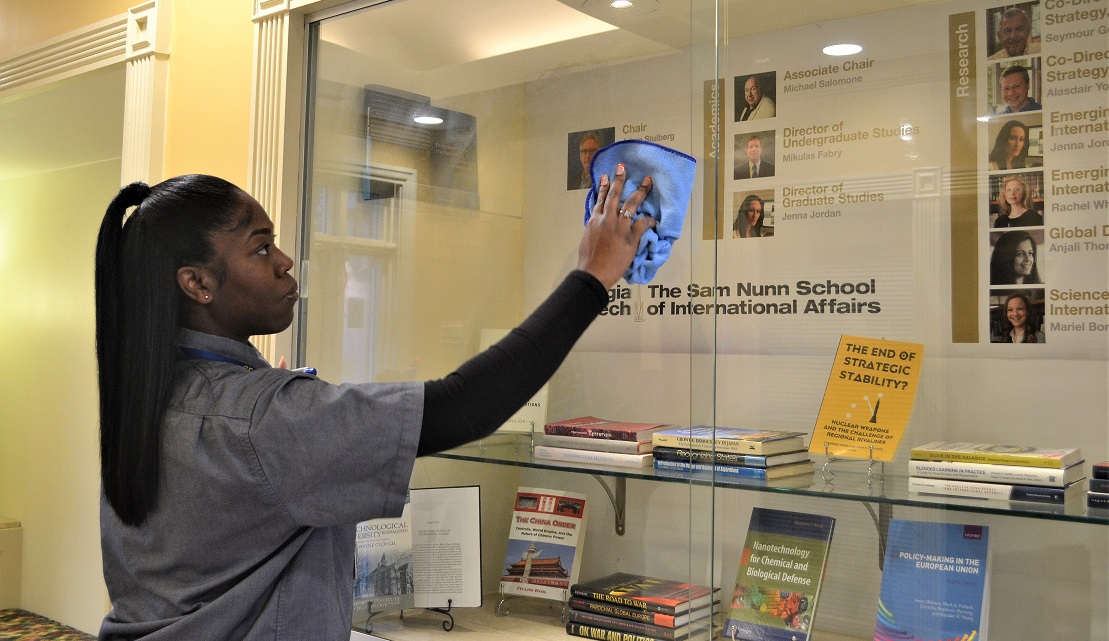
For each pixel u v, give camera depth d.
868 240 1.32
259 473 0.96
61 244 4.42
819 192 1.36
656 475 1.62
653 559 1.64
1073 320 1.17
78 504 4.19
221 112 2.25
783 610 1.37
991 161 1.23
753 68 1.44
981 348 1.23
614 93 1.68
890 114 1.30
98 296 1.06
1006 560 1.20
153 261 1.02
